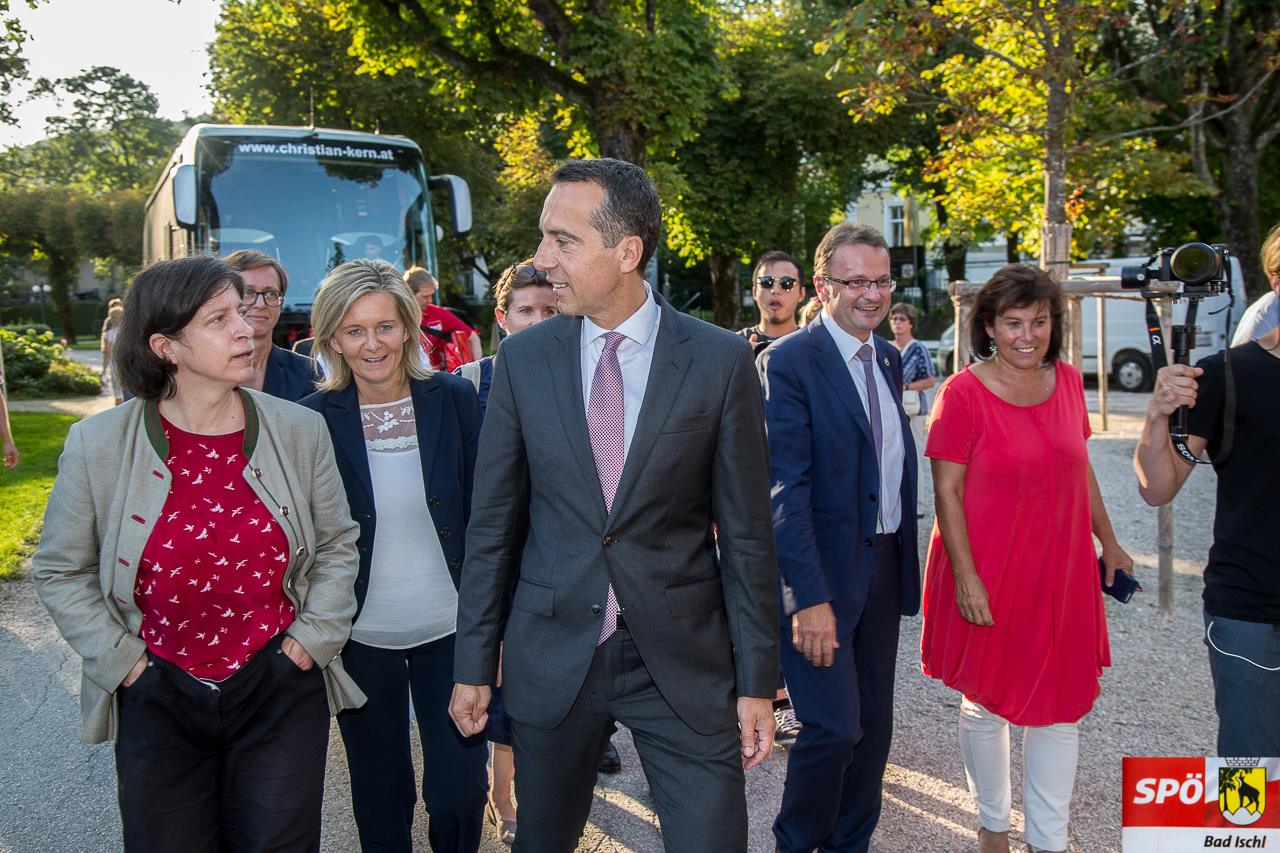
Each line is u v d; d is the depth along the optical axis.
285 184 9.73
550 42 14.71
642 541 2.26
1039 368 3.09
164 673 2.30
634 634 2.25
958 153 10.41
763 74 22.39
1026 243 12.12
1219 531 2.69
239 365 2.30
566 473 2.28
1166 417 2.71
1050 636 2.93
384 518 2.93
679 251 24.36
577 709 2.33
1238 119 17.22
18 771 4.12
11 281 61.12
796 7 24.09
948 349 18.89
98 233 47.34
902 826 3.53
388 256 9.93
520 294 3.57
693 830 2.25
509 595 2.48
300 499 2.47
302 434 2.52
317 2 17.27
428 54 14.72
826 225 32.50
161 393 2.32
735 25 23.48
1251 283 17.69
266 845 2.43
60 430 14.45
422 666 2.97
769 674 2.32
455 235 10.41
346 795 3.99
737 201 22.88
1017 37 8.70
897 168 30.45
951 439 3.01
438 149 24.77
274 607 2.44
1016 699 2.93
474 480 2.44
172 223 10.74
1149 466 2.76
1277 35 11.09
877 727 3.14
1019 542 2.94
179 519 2.31
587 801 2.46
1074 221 10.82
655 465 2.23
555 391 2.31
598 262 2.21
